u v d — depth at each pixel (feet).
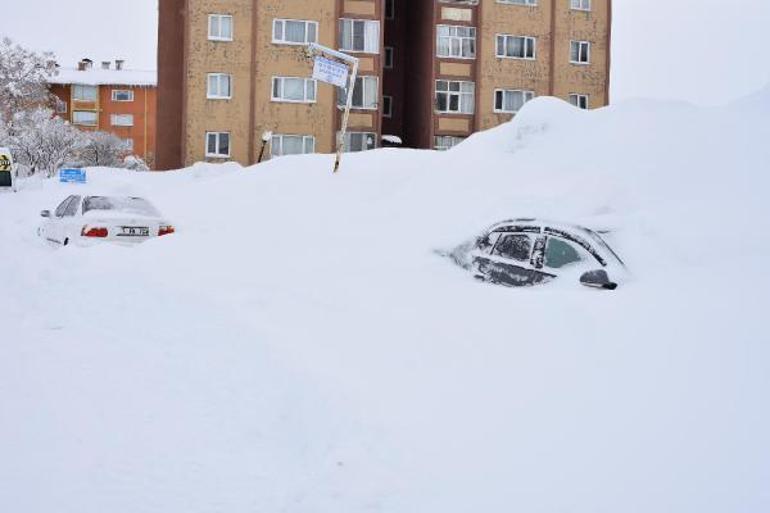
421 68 123.34
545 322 19.93
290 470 13.44
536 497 11.52
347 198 55.16
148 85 219.00
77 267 31.19
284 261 31.58
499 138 55.88
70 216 41.06
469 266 28.43
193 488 12.55
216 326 21.86
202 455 13.93
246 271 29.25
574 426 13.76
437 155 62.85
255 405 16.37
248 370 18.31
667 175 40.91
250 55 109.29
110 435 14.64
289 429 15.34
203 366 18.76
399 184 56.08
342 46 113.29
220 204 59.47
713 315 18.98
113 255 32.89
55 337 21.58
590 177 40.73
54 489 12.25
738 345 16.58
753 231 29.68
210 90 108.99
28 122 144.66
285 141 110.42
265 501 12.12
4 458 13.35
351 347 19.21
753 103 48.26
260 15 109.40
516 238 27.68
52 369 18.58
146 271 29.35
